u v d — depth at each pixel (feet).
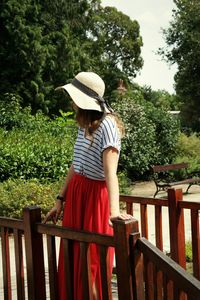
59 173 30.32
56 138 41.37
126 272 6.84
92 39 110.22
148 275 7.06
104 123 8.04
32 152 30.09
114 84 120.98
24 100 82.17
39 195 24.98
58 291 8.23
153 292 7.37
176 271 5.84
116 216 7.15
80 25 96.32
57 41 87.51
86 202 8.38
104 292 7.25
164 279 7.45
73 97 8.27
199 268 12.04
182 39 76.07
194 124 81.71
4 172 28.71
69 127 49.90
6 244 9.23
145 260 6.98
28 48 81.00
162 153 50.06
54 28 90.17
